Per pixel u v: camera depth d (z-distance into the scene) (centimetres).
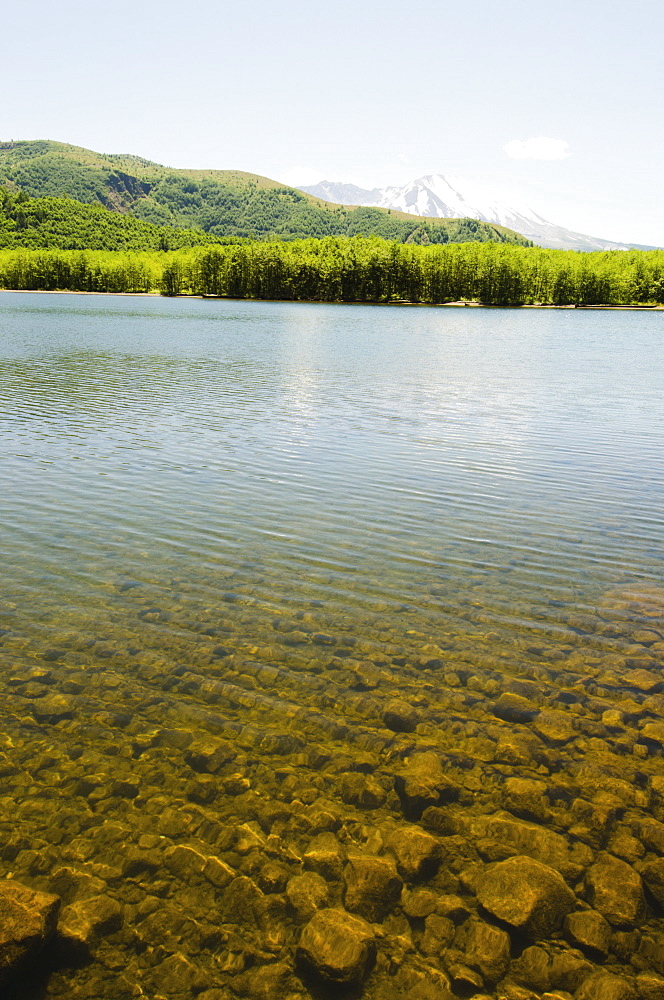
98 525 1471
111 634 998
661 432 2598
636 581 1235
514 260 18162
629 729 815
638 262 18912
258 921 566
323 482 1852
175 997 505
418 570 1267
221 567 1258
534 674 925
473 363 4906
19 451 2120
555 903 579
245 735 790
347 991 512
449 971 527
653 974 526
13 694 848
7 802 680
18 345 5300
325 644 989
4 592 1123
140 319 9125
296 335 7194
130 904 577
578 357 5512
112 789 702
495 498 1744
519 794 707
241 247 19512
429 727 812
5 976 502
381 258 18050
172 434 2406
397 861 622
